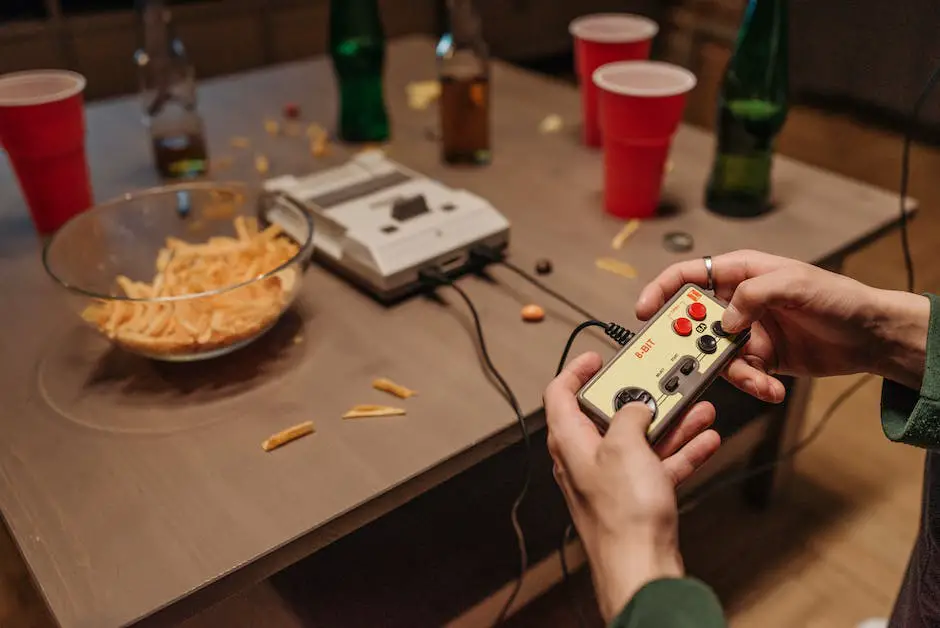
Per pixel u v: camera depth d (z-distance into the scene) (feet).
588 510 1.99
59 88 3.32
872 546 4.10
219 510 2.31
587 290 2.99
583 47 3.73
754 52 3.22
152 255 3.13
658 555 1.81
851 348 2.47
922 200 5.90
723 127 3.30
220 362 2.75
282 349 2.79
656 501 1.85
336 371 2.70
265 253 2.94
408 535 3.20
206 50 6.82
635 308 2.72
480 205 3.17
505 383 2.63
